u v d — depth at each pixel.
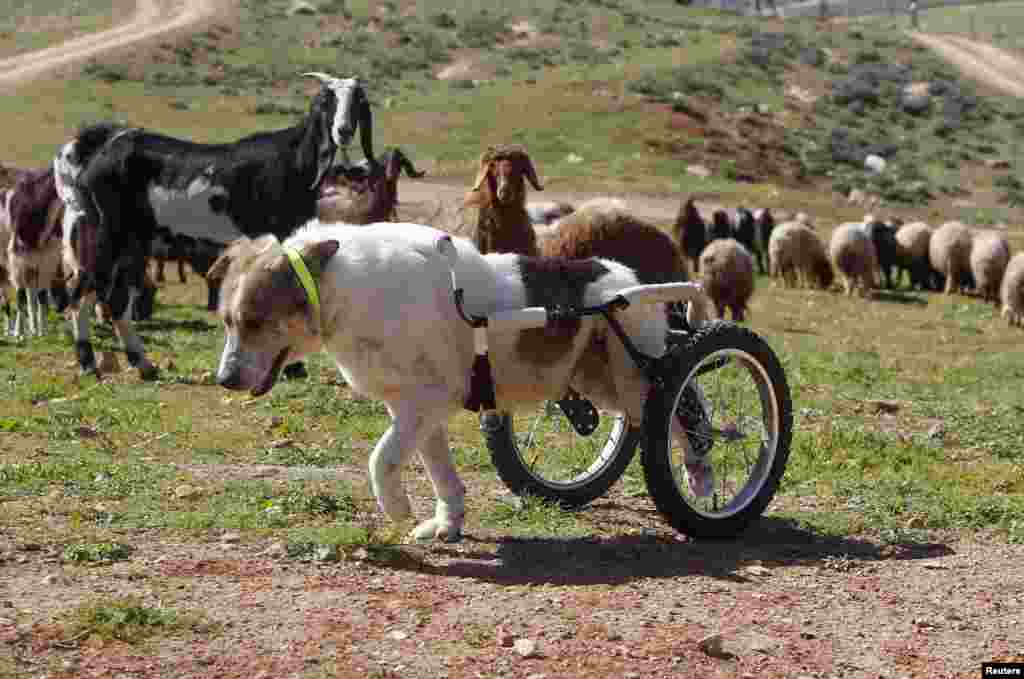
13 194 15.04
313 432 9.46
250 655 4.63
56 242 14.89
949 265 29.97
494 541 6.37
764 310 24.66
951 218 53.59
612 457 7.38
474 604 5.28
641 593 5.51
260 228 12.01
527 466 7.19
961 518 7.08
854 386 13.83
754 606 5.39
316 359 13.23
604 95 65.69
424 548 6.17
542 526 6.71
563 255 8.70
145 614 4.89
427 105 64.31
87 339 12.28
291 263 5.71
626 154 55.97
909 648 4.96
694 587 5.64
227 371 5.71
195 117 61.34
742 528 6.57
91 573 5.52
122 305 12.01
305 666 4.54
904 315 25.08
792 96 73.94
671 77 71.38
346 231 6.01
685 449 6.75
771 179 57.00
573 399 6.80
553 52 83.62
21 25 92.88
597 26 93.12
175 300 21.41
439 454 6.31
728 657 4.77
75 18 93.56
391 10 94.00
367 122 12.23
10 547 5.82
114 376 12.08
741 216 32.94
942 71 85.44
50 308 17.23
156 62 74.94
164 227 12.15
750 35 90.94
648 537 6.54
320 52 81.38
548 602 5.32
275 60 78.44
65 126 54.75
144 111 61.50
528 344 6.21
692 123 62.22
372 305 5.79
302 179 11.95
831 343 19.64
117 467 7.58
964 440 10.19
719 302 21.94
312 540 6.03
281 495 7.04
